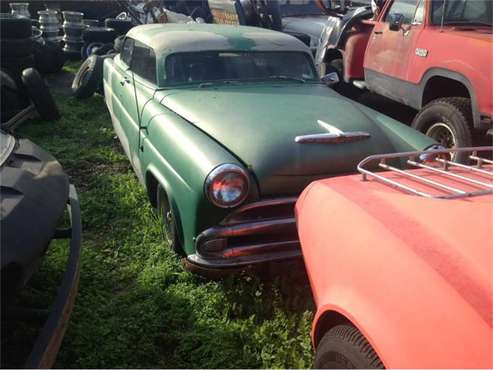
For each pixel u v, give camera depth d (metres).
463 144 5.13
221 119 3.59
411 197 2.15
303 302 3.26
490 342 1.48
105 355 2.83
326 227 2.27
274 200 3.16
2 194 2.50
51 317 2.42
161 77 4.36
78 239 3.10
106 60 6.48
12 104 6.72
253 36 4.90
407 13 6.15
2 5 13.54
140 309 3.19
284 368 2.74
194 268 3.21
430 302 1.66
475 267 1.68
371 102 7.50
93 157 5.89
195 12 13.48
